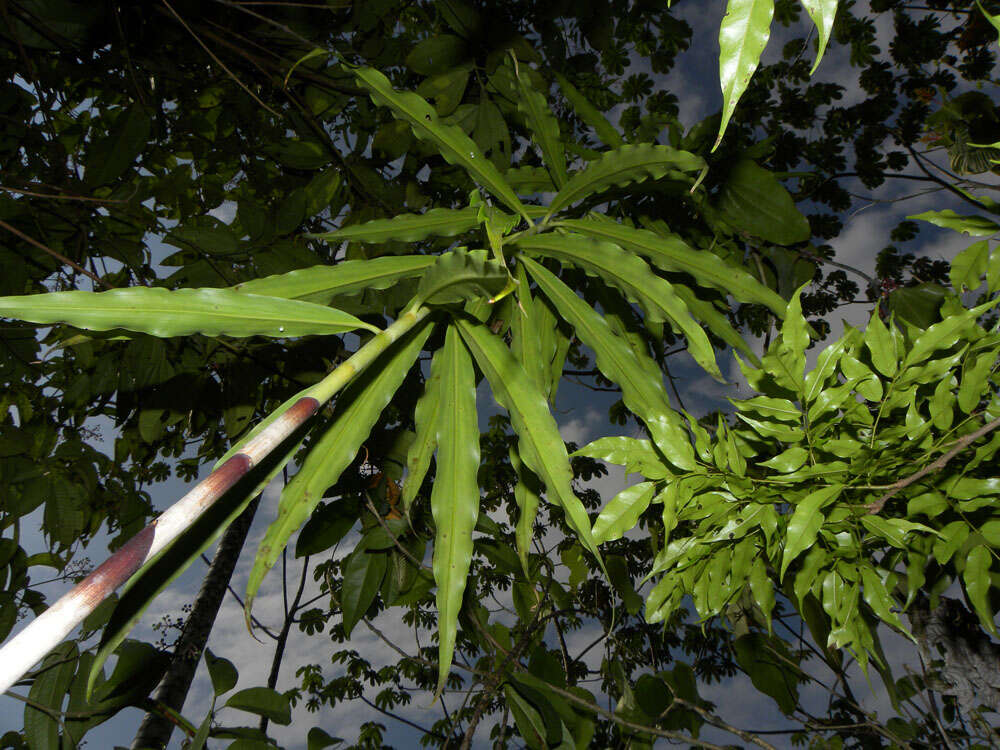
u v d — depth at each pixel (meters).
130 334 0.81
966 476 0.81
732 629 1.64
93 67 1.90
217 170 2.29
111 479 2.49
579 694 1.63
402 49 2.14
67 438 2.24
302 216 1.80
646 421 0.83
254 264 1.80
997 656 1.08
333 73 2.09
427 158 2.15
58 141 1.80
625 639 2.35
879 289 1.33
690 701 1.58
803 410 0.78
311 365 1.84
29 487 1.93
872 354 0.77
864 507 0.80
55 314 0.52
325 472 0.74
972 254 0.75
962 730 1.47
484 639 1.72
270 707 1.14
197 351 1.85
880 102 2.14
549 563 1.86
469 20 1.76
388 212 2.09
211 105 2.19
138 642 1.14
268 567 0.71
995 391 0.82
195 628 1.52
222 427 2.39
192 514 0.36
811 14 0.35
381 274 0.78
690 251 0.90
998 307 0.80
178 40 1.96
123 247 1.83
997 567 0.80
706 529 0.85
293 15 1.96
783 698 1.56
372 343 0.61
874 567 0.87
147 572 0.60
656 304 0.82
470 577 1.66
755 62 0.38
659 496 0.83
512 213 1.08
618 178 0.95
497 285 0.64
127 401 2.09
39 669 1.07
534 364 0.96
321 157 2.07
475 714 1.46
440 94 1.82
